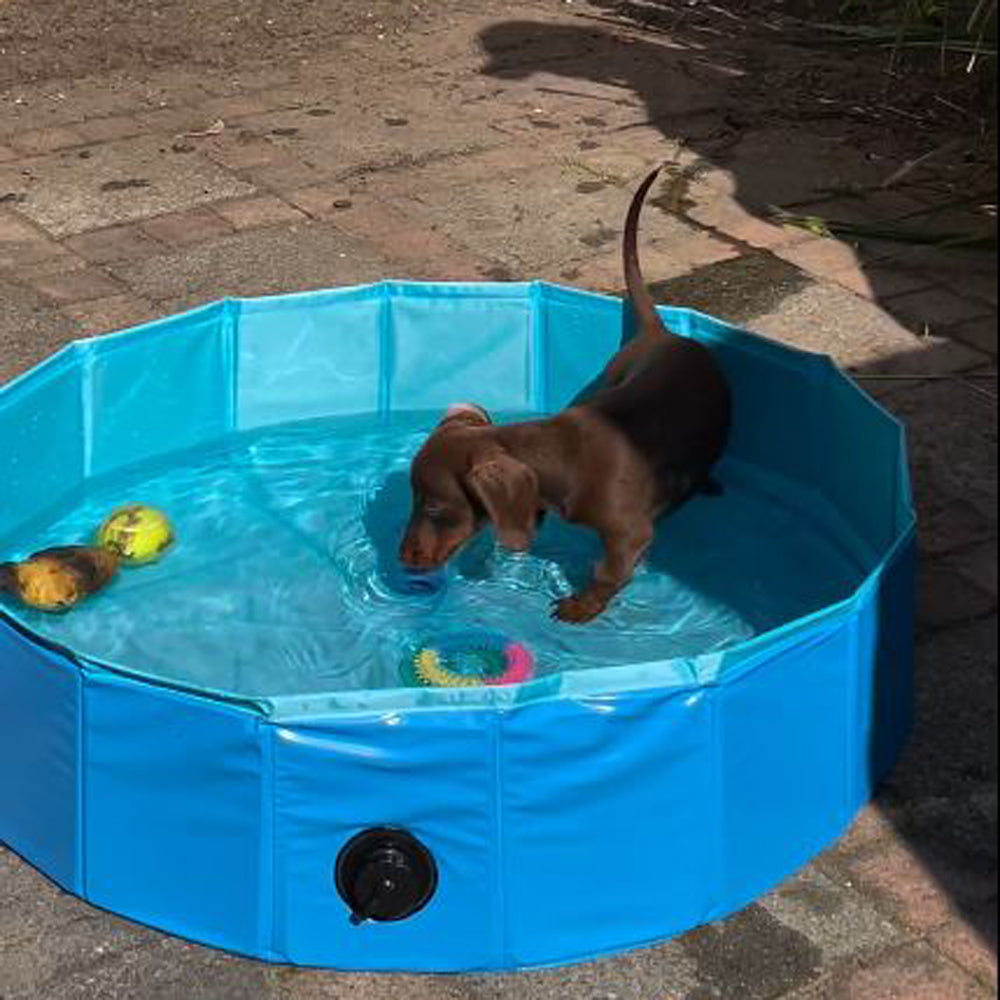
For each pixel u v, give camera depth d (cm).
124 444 223
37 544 209
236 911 148
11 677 155
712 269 270
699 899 151
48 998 145
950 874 157
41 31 382
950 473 218
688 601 200
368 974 147
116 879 152
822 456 215
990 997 144
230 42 381
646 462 195
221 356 229
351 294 232
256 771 144
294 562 207
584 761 145
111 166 312
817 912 153
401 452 230
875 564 202
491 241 280
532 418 235
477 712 142
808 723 155
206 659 189
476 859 146
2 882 156
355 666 189
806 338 250
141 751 148
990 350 246
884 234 277
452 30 391
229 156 317
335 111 341
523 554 209
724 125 332
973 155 311
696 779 148
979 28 311
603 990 146
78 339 248
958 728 174
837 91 347
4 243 279
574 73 362
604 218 289
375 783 143
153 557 206
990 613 191
